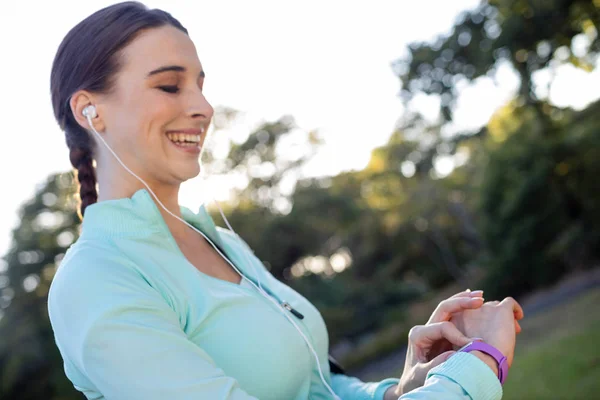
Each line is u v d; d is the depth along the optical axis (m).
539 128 24.05
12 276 26.83
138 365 1.32
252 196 33.31
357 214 33.25
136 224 1.57
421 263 37.91
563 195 23.72
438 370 1.40
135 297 1.39
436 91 16.38
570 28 14.23
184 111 1.63
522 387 10.54
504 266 24.44
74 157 1.78
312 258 33.06
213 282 1.64
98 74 1.62
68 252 1.57
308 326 1.83
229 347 1.54
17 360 24.59
